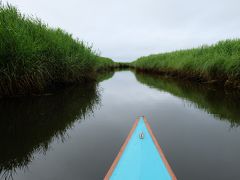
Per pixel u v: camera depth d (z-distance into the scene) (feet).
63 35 29.99
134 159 7.70
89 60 32.50
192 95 22.00
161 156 7.87
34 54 18.99
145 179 6.59
